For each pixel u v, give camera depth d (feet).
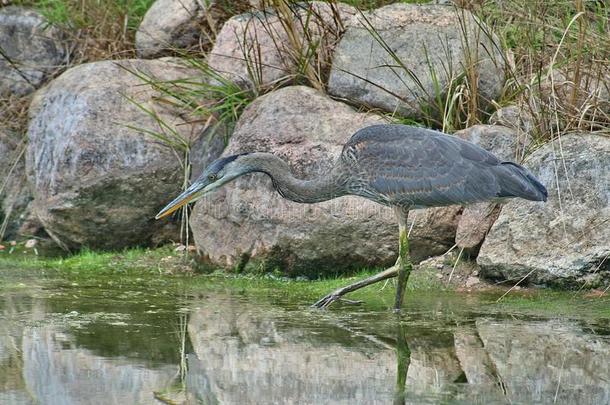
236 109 50.39
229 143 47.57
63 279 46.03
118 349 33.27
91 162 49.83
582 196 41.96
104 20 60.23
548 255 41.68
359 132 40.29
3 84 59.52
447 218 44.34
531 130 44.91
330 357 32.53
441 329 36.17
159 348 33.47
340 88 48.65
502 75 48.21
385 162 38.91
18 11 61.52
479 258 42.80
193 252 50.24
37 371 30.60
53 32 60.75
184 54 52.70
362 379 30.04
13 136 57.00
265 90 50.67
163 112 51.24
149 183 50.14
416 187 38.24
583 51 46.98
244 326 36.68
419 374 30.66
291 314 38.75
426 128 43.68
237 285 44.75
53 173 50.67
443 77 47.62
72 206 50.24
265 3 53.36
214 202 47.34
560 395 28.40
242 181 46.37
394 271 39.37
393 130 39.55
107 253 51.21
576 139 43.01
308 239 44.80
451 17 49.44
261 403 27.68
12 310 39.06
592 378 30.04
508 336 35.04
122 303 40.68
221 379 29.96
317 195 40.52
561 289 41.68
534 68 47.96
